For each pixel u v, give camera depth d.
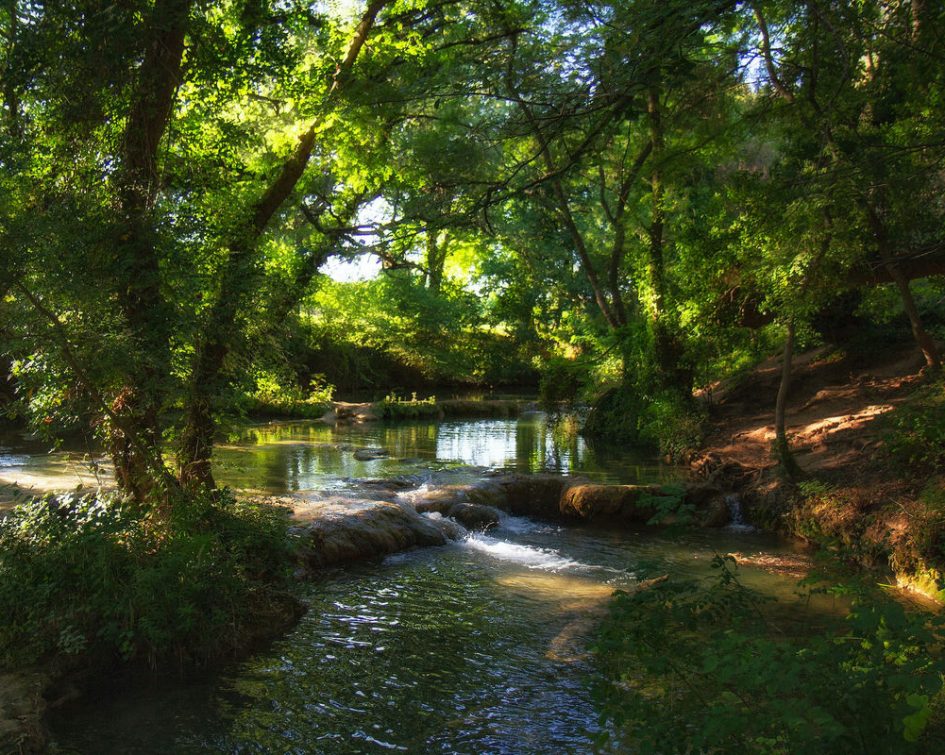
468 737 6.68
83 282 8.25
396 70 12.72
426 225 8.81
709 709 4.03
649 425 21.22
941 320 20.14
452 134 13.82
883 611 3.77
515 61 7.50
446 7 13.73
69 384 9.09
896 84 10.98
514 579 11.19
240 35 10.96
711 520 14.62
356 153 14.31
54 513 8.52
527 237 27.58
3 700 6.70
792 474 14.52
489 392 42.06
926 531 10.53
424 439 24.47
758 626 4.96
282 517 10.12
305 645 8.62
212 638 8.15
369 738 6.68
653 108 16.17
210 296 9.61
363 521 12.49
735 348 21.34
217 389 9.65
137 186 9.14
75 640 7.37
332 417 29.88
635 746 6.49
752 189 12.91
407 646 8.67
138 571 7.70
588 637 8.84
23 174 8.60
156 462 9.20
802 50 9.54
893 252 12.48
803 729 3.33
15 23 8.65
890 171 9.27
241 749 6.45
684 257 17.83
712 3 5.91
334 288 38.50
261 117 13.93
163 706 7.12
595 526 14.81
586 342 33.16
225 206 10.33
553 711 7.17
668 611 4.80
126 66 8.98
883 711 3.61
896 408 14.17
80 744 6.41
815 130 10.12
